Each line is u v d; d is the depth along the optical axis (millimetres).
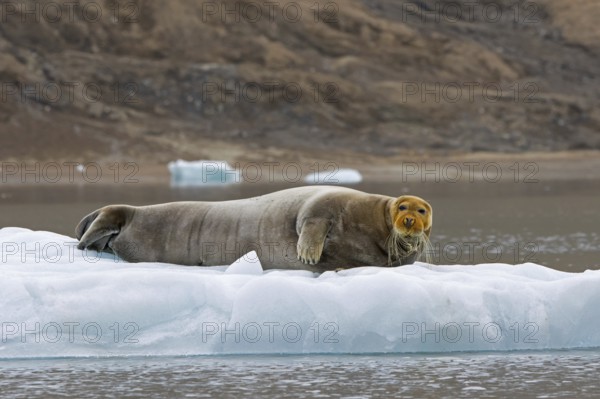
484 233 77750
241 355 33531
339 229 38125
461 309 34219
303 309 33750
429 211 37750
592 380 30594
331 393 29219
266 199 39875
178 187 161875
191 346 33500
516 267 38719
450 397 28891
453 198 129875
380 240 38156
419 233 36906
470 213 102062
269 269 39062
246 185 170625
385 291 34000
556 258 59375
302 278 35344
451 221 90938
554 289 35031
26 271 36531
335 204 38344
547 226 84875
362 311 33781
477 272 37531
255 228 39250
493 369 31875
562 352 34188
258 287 33906
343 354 33781
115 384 30156
